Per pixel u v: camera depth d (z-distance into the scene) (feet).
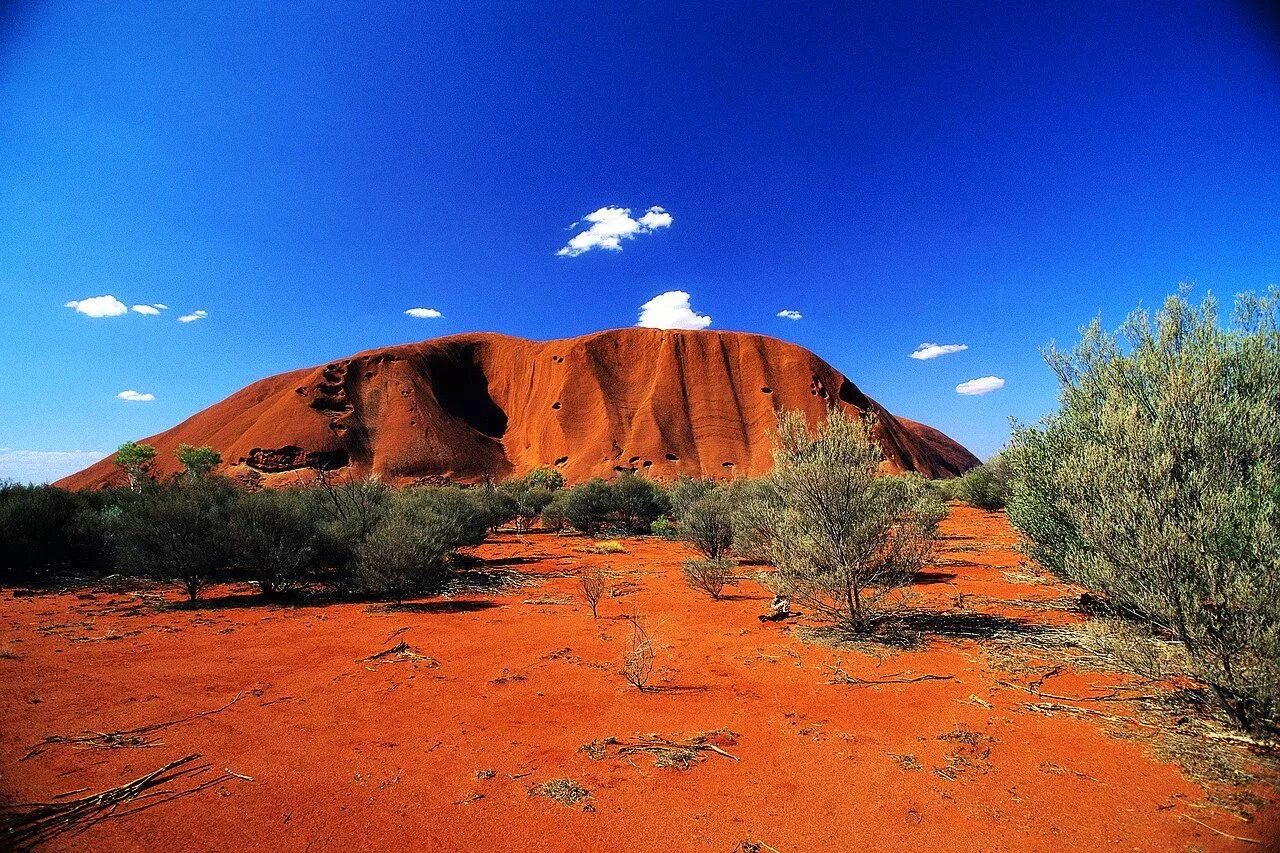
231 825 10.84
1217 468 15.97
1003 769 12.97
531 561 53.52
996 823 10.91
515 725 15.78
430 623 28.76
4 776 12.64
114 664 21.45
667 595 36.09
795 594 26.78
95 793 11.96
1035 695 17.44
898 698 17.48
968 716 15.98
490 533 85.66
